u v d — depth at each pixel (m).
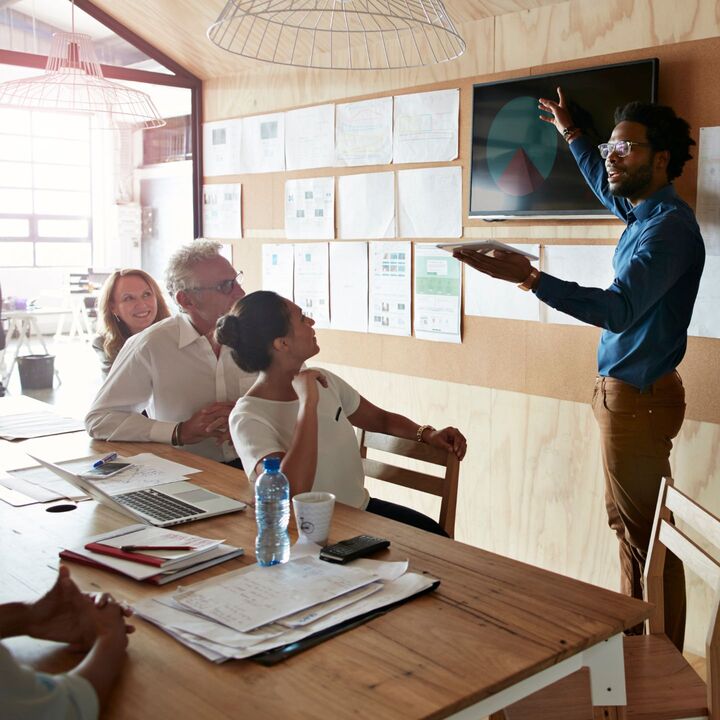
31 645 1.18
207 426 2.33
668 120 2.25
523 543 3.09
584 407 2.85
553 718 1.52
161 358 2.45
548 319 2.92
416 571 1.44
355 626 1.22
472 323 3.17
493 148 2.96
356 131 3.53
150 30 4.07
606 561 2.84
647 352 2.28
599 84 2.64
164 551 1.47
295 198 3.85
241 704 1.02
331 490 2.04
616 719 1.34
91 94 3.29
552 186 2.80
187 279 2.43
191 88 4.33
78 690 0.98
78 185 8.57
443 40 3.14
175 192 4.83
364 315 3.59
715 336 2.48
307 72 3.72
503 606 1.30
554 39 2.81
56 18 3.98
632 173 2.28
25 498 1.89
